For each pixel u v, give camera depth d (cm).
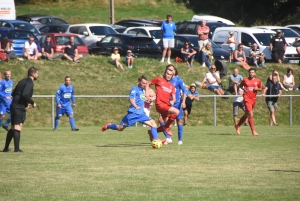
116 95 5947
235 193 2059
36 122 5812
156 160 2850
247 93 4375
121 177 2370
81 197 2003
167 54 7744
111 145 3622
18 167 2627
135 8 13538
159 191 2098
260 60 7700
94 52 7969
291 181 2280
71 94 5034
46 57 7162
